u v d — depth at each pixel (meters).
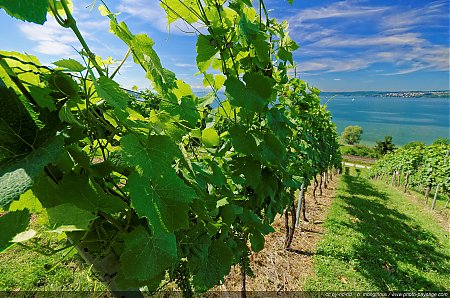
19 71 0.58
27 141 0.50
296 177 2.70
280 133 1.81
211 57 1.39
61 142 0.49
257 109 1.28
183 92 1.34
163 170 0.60
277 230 6.07
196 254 0.98
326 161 7.48
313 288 3.98
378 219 7.93
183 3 1.29
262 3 1.60
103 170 0.67
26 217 0.50
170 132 0.95
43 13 0.41
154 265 0.68
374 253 5.31
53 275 3.34
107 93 0.59
